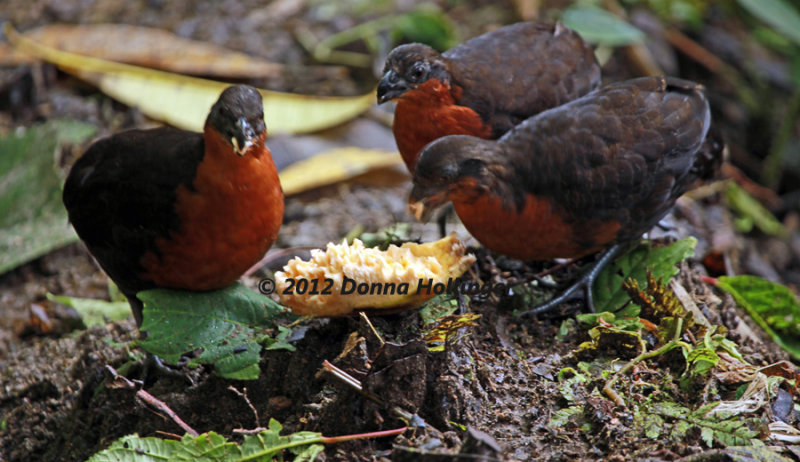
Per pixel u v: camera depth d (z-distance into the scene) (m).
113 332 6.17
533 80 6.52
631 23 11.60
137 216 4.93
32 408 5.97
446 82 6.23
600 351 5.15
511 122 6.43
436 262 5.06
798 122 11.73
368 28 11.13
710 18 12.43
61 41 10.30
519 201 5.26
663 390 4.79
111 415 5.23
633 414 4.57
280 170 8.76
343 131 9.38
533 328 5.51
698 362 4.80
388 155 9.02
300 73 10.55
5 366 6.55
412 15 10.95
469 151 5.08
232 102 4.64
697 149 5.73
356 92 10.32
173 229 4.88
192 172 4.79
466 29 11.37
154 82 9.55
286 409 4.94
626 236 5.68
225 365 4.98
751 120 11.61
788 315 6.07
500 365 5.02
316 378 4.85
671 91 5.83
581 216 5.39
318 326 5.16
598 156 5.36
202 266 5.01
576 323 5.55
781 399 4.82
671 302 5.25
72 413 5.67
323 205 8.52
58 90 9.84
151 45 10.33
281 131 9.17
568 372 4.95
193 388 5.20
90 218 5.13
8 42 10.35
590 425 4.56
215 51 10.41
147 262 5.09
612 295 5.71
